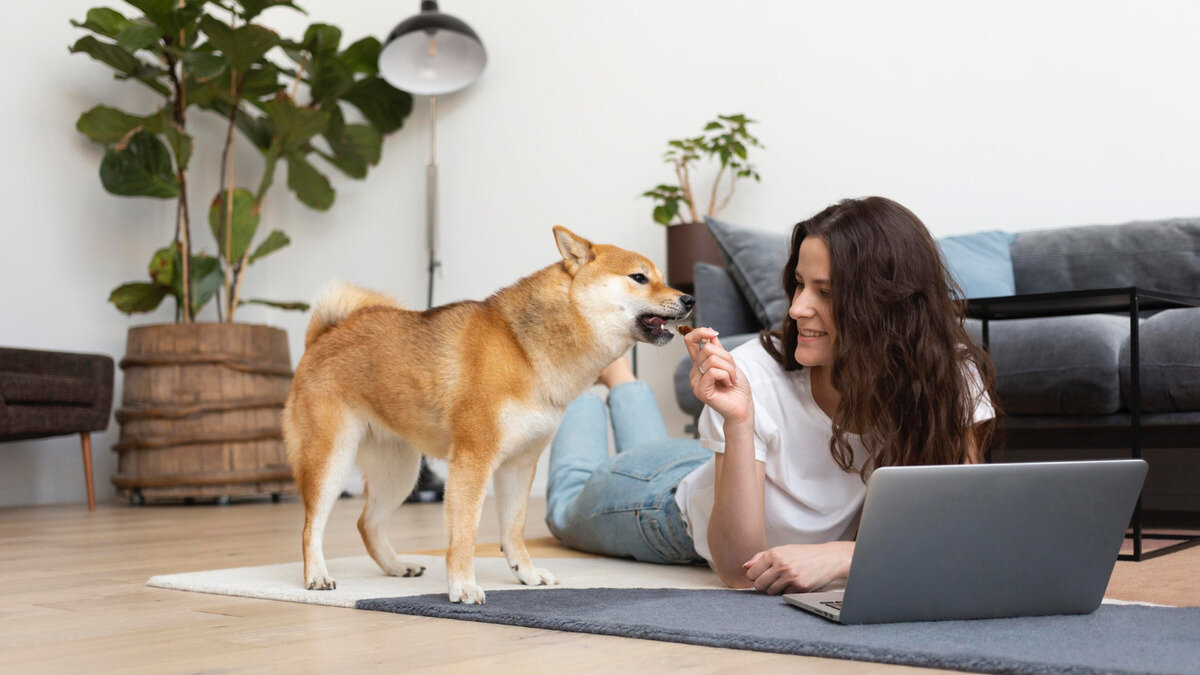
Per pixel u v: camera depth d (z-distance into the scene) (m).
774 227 4.06
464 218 4.94
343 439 1.69
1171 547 2.01
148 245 4.97
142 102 4.95
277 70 4.68
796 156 4.03
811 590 1.42
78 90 4.71
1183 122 3.26
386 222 5.18
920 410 1.42
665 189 3.92
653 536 1.90
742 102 4.17
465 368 1.55
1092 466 1.16
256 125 4.91
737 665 1.02
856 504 1.56
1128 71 3.37
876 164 3.85
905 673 0.98
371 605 1.46
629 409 2.48
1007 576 1.19
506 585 1.67
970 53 3.67
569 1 4.68
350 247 5.29
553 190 4.68
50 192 4.58
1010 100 3.58
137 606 1.53
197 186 5.19
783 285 1.58
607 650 1.12
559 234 1.59
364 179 5.09
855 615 1.17
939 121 3.72
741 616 1.27
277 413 4.42
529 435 1.58
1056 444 2.71
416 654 1.12
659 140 4.38
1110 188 3.38
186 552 2.36
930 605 1.18
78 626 1.36
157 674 1.05
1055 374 2.46
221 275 4.59
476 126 4.93
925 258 1.44
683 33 4.34
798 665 1.02
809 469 1.56
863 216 1.44
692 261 3.82
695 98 4.30
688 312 1.58
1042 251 3.19
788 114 4.05
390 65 4.56
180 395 4.23
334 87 4.82
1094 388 2.41
